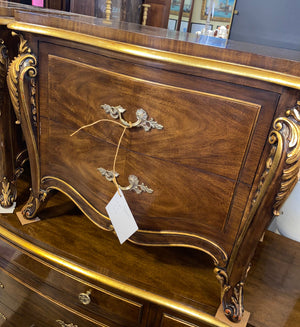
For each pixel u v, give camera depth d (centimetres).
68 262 87
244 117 60
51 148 87
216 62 57
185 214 74
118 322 89
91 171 83
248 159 63
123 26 80
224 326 74
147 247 95
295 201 115
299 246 108
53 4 151
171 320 81
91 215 87
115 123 73
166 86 64
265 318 77
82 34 68
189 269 89
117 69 68
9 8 83
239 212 68
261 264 97
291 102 55
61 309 94
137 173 76
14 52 90
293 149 56
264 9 172
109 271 85
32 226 98
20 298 102
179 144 68
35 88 81
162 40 60
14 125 98
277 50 75
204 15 229
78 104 77
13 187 103
